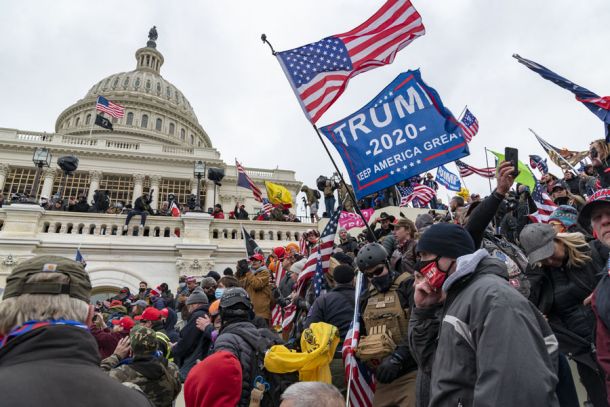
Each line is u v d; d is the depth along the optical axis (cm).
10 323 145
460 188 1523
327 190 1747
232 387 294
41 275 151
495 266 223
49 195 4209
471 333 204
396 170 499
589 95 615
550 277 312
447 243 245
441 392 207
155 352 392
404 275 368
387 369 319
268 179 4822
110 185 4459
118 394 142
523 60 665
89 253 1600
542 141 1065
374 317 356
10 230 1548
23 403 120
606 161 764
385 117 520
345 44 566
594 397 293
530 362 179
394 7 568
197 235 1730
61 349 139
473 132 1277
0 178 4172
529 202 803
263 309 713
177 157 4634
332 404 198
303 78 546
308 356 333
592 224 288
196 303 581
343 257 598
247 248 979
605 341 239
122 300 1140
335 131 531
